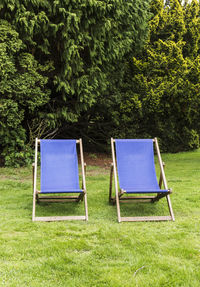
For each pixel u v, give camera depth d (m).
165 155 14.55
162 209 5.11
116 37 9.06
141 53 12.70
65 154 5.21
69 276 2.74
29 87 8.13
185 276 2.75
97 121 13.45
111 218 4.61
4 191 6.37
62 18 7.64
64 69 8.31
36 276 2.73
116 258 3.14
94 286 2.57
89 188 6.79
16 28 7.53
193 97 13.24
